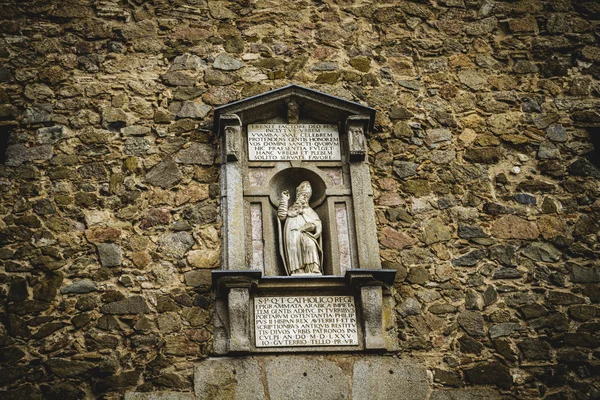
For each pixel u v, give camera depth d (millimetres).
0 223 9250
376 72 10602
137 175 9633
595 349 9047
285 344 8750
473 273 9383
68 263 9078
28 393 8406
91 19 10586
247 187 9641
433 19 10992
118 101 10078
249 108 9922
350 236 9477
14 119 9930
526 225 9711
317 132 10055
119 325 8789
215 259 9219
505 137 10258
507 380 8836
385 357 8820
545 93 10609
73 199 9430
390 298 9117
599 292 9359
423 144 10141
